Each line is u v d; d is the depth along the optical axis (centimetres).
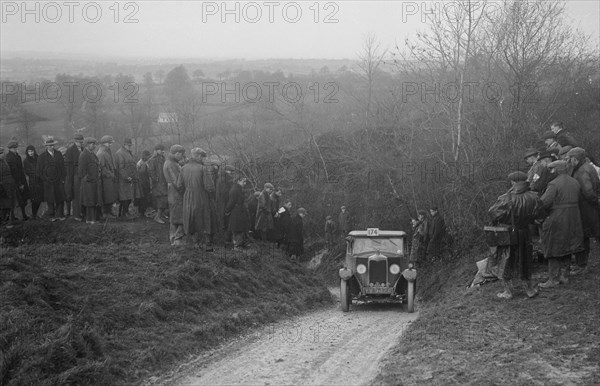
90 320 936
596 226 1176
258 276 1516
